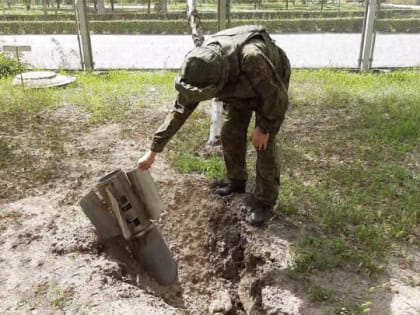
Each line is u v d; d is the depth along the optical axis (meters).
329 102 7.31
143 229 3.44
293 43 11.85
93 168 4.87
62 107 7.12
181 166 4.78
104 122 6.40
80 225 3.68
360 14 13.11
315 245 3.38
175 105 3.03
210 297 3.42
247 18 12.12
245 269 3.48
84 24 9.84
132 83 8.63
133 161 5.05
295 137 5.84
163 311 2.81
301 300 2.87
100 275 3.10
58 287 2.96
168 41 12.96
